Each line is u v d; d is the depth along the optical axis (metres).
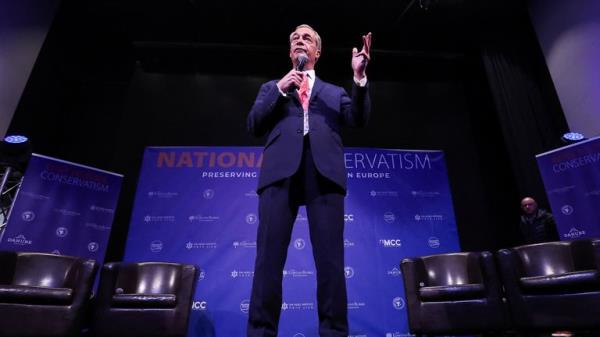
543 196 4.11
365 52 1.26
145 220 4.13
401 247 4.16
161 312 2.62
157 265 2.95
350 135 4.93
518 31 5.06
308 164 1.20
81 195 3.80
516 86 4.70
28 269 2.58
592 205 3.16
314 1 4.71
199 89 5.14
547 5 4.58
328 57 5.35
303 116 1.27
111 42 5.29
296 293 3.88
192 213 4.20
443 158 4.65
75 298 2.41
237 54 5.31
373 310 3.87
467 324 2.50
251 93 5.18
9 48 4.06
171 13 4.87
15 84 4.02
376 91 5.29
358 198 4.36
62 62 4.73
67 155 4.70
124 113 4.89
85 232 3.73
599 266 2.25
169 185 4.32
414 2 4.69
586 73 4.01
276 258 1.08
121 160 4.62
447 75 5.54
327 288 1.04
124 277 2.82
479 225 4.54
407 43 5.35
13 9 4.19
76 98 5.00
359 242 4.15
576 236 3.19
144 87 5.10
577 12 4.17
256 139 4.86
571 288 2.22
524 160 4.29
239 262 4.01
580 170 3.28
